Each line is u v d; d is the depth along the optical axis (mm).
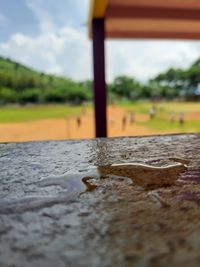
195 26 5262
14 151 1445
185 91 21734
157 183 932
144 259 500
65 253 521
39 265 487
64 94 18875
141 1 4105
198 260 496
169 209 717
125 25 5078
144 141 1655
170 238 569
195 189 868
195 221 646
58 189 893
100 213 700
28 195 845
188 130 11188
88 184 937
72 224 641
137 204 755
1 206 760
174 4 4309
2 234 599
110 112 16641
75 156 1326
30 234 596
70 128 10898
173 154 1341
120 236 581
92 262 493
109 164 1186
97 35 4105
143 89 22453
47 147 1529
